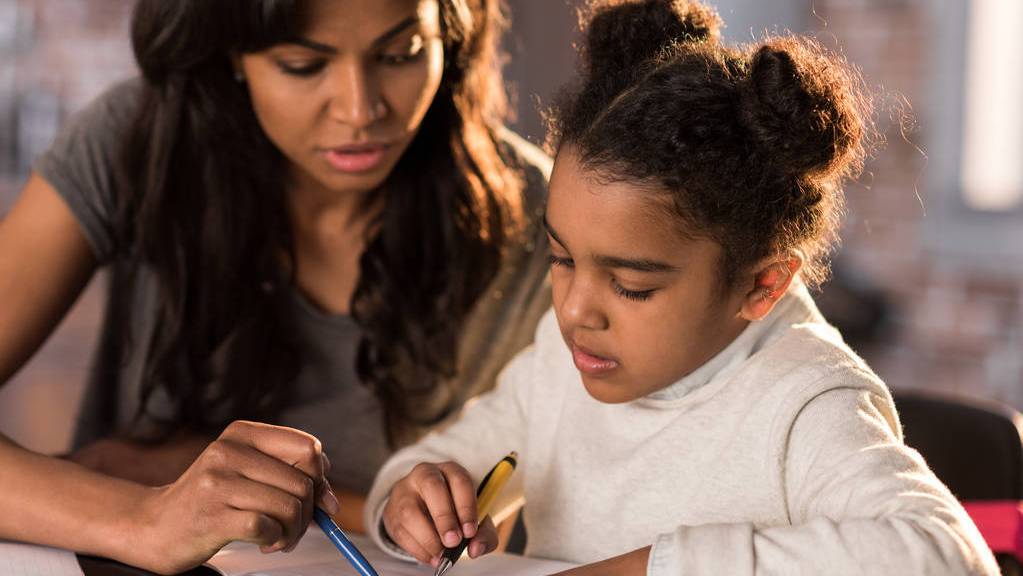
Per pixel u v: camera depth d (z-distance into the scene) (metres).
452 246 1.34
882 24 3.20
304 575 0.89
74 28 3.76
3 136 3.71
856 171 1.00
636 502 0.99
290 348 1.33
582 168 0.87
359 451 1.38
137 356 1.39
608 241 0.85
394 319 1.33
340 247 1.35
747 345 0.96
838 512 0.83
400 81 1.14
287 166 1.31
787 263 0.92
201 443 1.30
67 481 0.99
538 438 1.09
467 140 1.33
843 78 0.94
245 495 0.88
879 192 3.24
